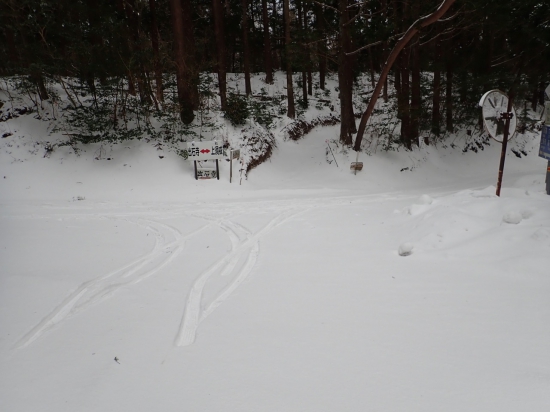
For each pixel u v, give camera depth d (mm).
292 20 23266
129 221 7199
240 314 3154
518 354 2375
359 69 25641
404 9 13664
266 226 6438
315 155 16141
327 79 26281
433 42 17344
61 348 2734
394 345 2562
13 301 3561
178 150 12586
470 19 13078
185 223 6930
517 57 16906
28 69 11953
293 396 2100
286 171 14695
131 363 2500
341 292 3500
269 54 22750
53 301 3555
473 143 18031
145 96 12820
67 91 13180
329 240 5328
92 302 3520
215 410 2020
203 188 11273
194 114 13680
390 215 6383
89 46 11930
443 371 2246
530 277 3436
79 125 12477
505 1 12930
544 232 3840
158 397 2150
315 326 2887
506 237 4125
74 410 2080
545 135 6082
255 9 26344
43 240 5836
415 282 3623
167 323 3055
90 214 7895
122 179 11602
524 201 4797
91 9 12508
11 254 5086
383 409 1962
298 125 18734
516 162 18031
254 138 14500
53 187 11000
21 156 11750
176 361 2500
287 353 2531
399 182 13609
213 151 11523
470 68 17078
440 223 4855
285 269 4227
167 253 5062
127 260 4785
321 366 2365
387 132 16047
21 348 2756
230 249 5148
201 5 21109
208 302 3430
